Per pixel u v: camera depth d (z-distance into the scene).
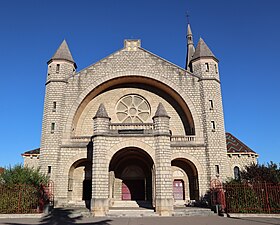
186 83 32.47
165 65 33.28
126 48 34.19
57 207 27.69
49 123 30.41
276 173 25.19
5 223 18.03
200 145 29.89
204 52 33.50
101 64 33.38
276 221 18.69
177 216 22.47
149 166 31.06
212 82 32.00
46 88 32.44
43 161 29.11
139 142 25.08
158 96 34.19
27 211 22.47
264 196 22.70
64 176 29.14
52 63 32.94
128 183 31.77
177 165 31.53
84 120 33.06
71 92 32.12
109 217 21.77
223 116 31.81
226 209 23.28
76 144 30.08
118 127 31.12
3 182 23.94
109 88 34.38
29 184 23.66
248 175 26.06
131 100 34.06
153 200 24.83
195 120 31.03
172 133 32.78
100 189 23.66
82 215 22.80
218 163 29.03
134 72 33.00
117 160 30.48
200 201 28.31
